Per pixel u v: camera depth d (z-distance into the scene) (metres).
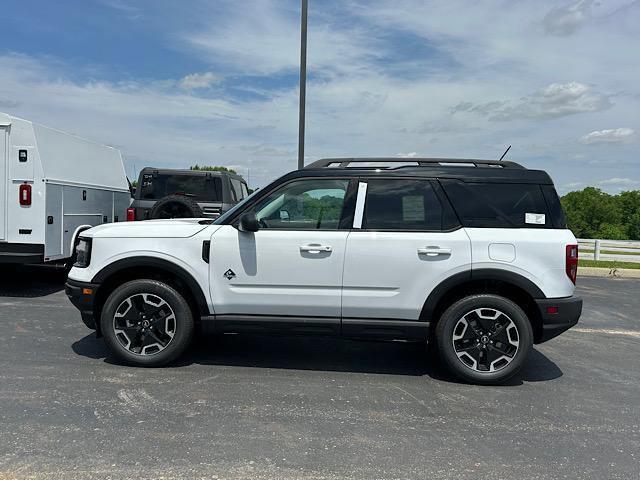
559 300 4.62
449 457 3.39
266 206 4.89
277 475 3.10
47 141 8.20
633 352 6.08
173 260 4.80
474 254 4.64
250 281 4.78
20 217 7.95
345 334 4.82
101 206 10.22
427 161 5.02
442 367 5.27
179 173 10.27
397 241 4.67
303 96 11.41
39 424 3.68
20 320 6.71
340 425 3.83
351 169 4.89
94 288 4.88
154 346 4.94
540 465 3.32
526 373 5.21
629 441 3.70
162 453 3.32
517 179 4.80
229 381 4.68
